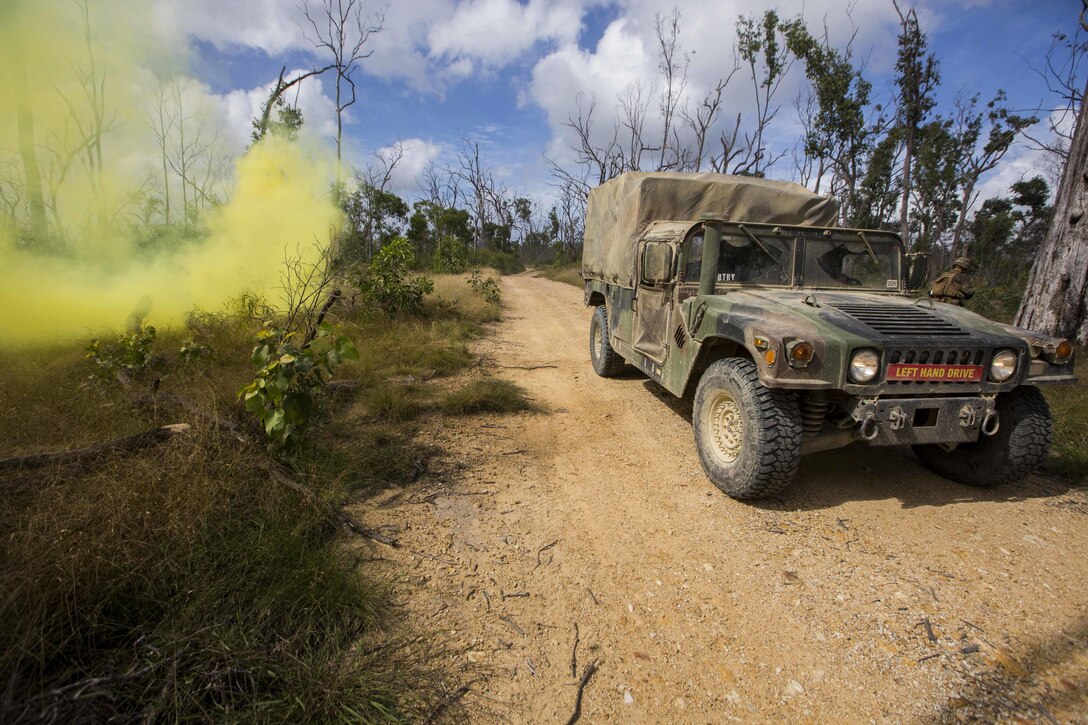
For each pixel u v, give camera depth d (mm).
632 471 4145
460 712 1977
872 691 2105
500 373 6992
